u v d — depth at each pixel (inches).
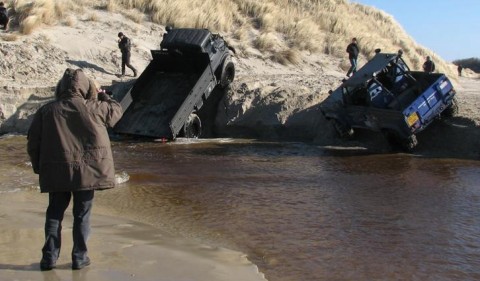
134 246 269.3
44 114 222.7
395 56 629.3
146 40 1011.9
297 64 1062.4
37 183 417.1
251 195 398.9
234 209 358.9
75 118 221.0
